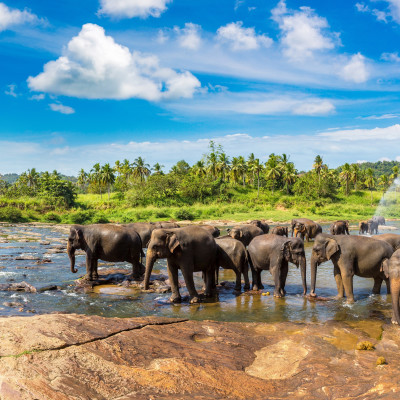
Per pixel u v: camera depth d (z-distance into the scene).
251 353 6.22
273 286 12.75
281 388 4.99
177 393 4.55
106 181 87.50
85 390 4.35
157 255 10.66
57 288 12.43
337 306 9.95
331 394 4.61
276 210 71.62
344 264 10.24
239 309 9.87
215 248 11.38
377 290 11.30
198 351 5.94
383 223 40.47
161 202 74.06
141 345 5.80
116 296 11.38
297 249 11.10
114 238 13.04
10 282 13.22
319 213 64.81
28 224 48.16
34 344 5.19
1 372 4.47
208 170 96.19
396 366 5.52
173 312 9.69
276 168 96.25
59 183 72.12
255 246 11.74
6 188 92.62
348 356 6.05
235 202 82.44
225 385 4.88
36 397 4.03
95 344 5.52
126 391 4.47
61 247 23.11
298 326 7.96
